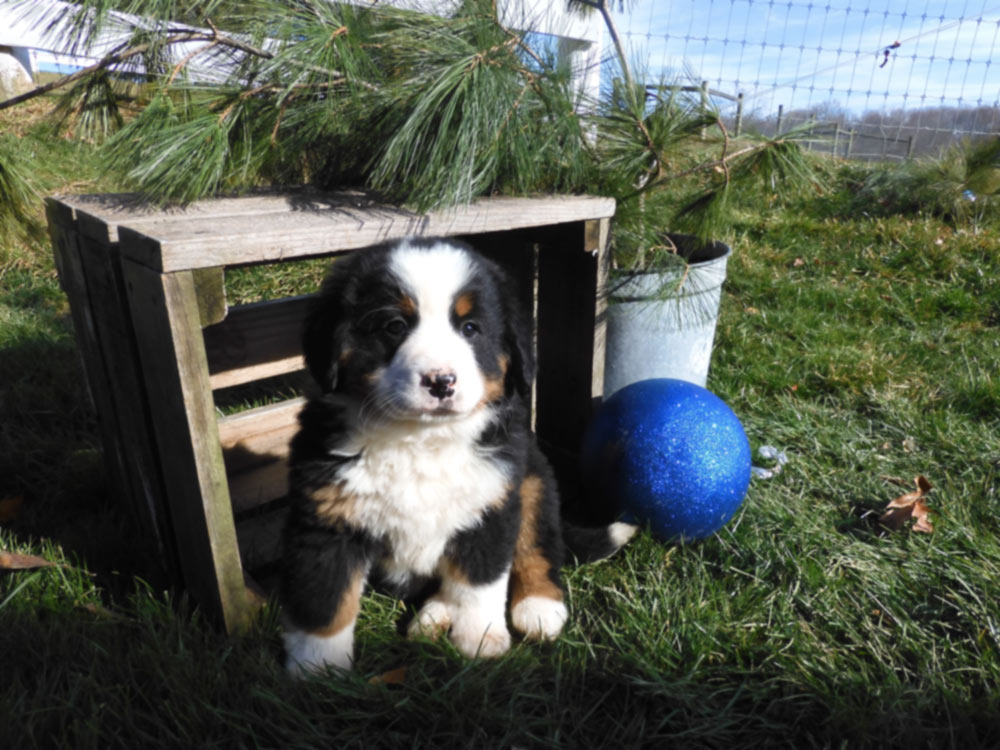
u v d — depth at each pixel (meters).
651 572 0.62
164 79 0.65
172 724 0.45
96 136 0.70
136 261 0.47
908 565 0.62
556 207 0.67
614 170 0.77
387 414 0.49
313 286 1.23
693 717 0.48
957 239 1.59
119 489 0.67
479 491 0.54
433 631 0.56
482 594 0.55
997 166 1.87
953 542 0.66
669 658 0.53
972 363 1.05
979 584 0.59
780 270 1.50
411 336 0.50
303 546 0.52
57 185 1.10
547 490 0.61
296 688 0.48
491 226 0.62
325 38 0.61
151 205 0.57
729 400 0.96
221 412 0.91
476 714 0.47
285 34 0.62
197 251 0.44
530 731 0.47
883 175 1.98
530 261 0.79
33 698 0.45
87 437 0.83
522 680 0.50
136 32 0.63
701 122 0.77
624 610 0.57
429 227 0.59
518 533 0.57
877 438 0.88
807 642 0.54
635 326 0.80
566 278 0.76
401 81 0.66
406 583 0.60
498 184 0.71
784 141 0.78
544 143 0.68
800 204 1.93
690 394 0.69
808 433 0.88
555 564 0.61
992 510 0.70
